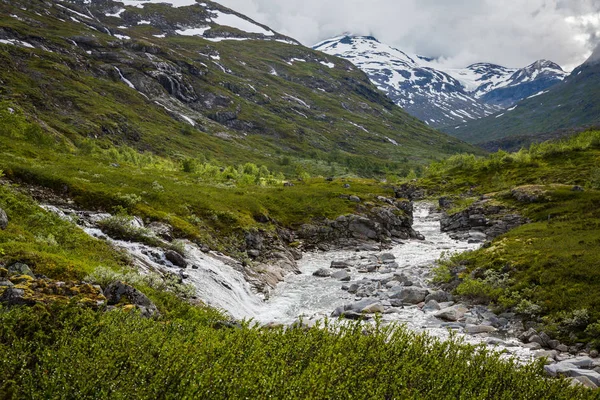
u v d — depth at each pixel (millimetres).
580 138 135375
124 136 173250
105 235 31906
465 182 126875
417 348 10594
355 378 8266
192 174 89375
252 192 69375
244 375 7781
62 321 10039
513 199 83438
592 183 88000
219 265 36562
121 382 7332
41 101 160875
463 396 8164
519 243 40094
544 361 10656
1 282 13172
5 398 6957
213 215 48656
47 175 40656
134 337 9406
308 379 7781
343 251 58438
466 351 10930
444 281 36625
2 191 29312
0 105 73500
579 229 44250
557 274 29219
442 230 83438
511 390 9273
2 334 8867
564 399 9195
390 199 79875
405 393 8047
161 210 44719
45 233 25047
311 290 37906
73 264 19016
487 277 32594
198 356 8523
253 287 36094
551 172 112750
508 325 26344
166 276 27219
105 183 47375
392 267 47625
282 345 10125
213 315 17594
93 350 8297
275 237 52625
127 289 16078
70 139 138375
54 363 7641
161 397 7219
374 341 10695
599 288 26344
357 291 36906
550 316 25328
